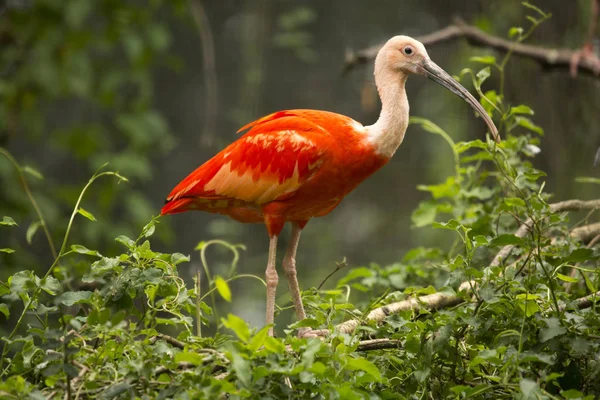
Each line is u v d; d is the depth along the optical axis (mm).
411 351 6945
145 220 15594
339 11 24438
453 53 16359
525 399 6230
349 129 8945
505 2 14242
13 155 22203
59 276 6777
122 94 20391
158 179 23422
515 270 7562
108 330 6457
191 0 17016
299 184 8898
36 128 16219
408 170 23062
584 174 13656
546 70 12281
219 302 18359
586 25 13344
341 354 6434
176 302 7188
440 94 19984
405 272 9781
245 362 6020
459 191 10273
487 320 6992
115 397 6379
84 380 6363
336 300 9188
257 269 19484
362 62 13195
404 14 23984
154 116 16500
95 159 16031
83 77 16188
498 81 13516
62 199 15867
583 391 6836
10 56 16031
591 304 7391
